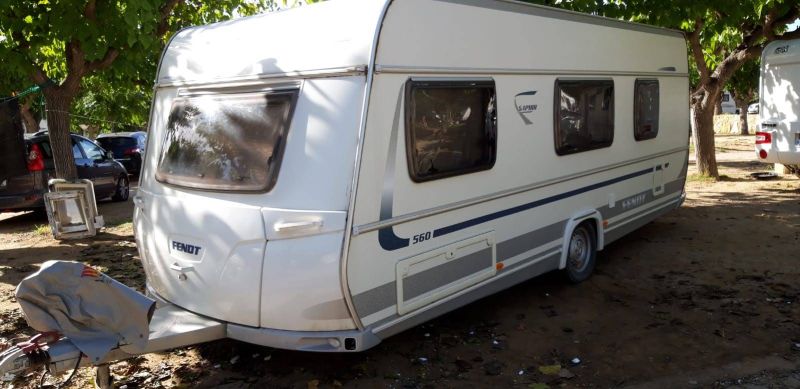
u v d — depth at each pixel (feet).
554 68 17.44
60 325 10.80
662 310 17.28
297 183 12.40
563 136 17.93
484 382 13.41
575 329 16.14
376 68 12.27
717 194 34.63
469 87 14.57
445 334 15.93
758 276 19.84
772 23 34.14
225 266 12.77
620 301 18.07
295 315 12.22
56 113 27.30
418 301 13.70
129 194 44.96
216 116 14.05
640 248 23.72
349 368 14.08
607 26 19.98
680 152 25.64
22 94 25.13
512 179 16.12
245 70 13.85
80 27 22.61
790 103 32.83
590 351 14.83
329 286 11.97
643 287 19.22
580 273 19.71
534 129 16.79
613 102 20.31
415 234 13.48
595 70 19.27
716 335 15.52
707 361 14.15
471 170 14.69
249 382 13.60
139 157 57.82
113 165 41.16
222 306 12.93
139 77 32.53
